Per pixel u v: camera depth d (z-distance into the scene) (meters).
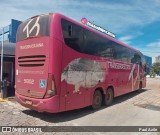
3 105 10.31
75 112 9.74
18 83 8.95
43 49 7.79
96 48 10.08
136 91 18.20
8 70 14.21
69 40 8.17
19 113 8.97
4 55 13.38
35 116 8.63
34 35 8.13
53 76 7.55
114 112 10.03
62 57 7.80
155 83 32.41
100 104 10.77
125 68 14.18
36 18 8.23
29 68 8.34
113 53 12.09
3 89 12.04
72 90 8.36
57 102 7.66
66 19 8.12
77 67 8.62
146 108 11.20
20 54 8.83
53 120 8.21
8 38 15.70
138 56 17.41
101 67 10.56
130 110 10.60
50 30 7.66
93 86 9.83
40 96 7.84
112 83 11.93
